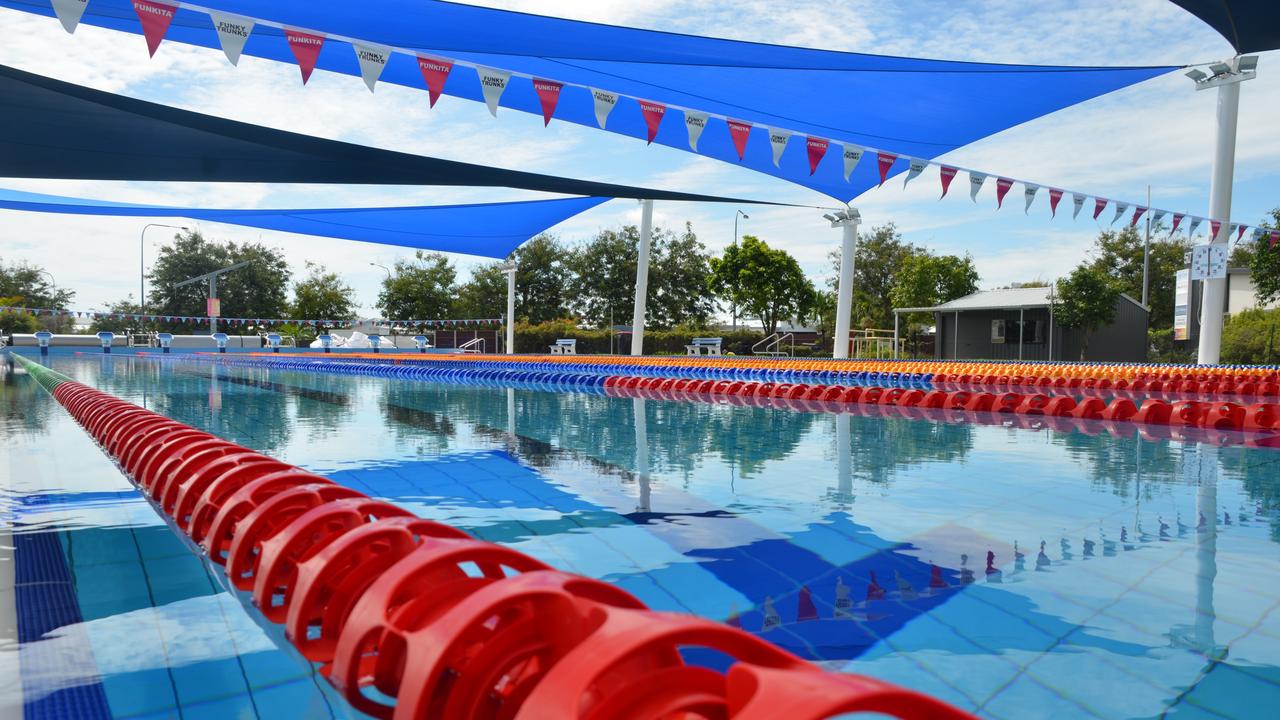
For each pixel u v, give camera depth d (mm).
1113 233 40969
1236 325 21844
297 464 5469
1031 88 8516
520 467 5355
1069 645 2271
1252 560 3102
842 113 9430
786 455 5934
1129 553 3219
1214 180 12805
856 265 43281
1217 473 5137
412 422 8055
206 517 3086
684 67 7824
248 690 1962
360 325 39844
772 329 34125
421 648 1483
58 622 2400
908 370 16438
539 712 1210
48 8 5844
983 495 4426
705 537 3504
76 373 16359
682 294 44594
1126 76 8266
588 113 9609
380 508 2445
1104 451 6133
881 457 5824
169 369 18109
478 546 1835
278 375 16141
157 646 2221
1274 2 8219
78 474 4863
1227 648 2236
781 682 1137
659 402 10398
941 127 9930
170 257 46406
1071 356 26016
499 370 16359
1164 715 1853
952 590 2756
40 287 51562
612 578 2916
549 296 44781
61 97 5949
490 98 5258
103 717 1846
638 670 1380
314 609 2166
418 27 6531
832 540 3432
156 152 7586
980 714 1856
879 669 2121
